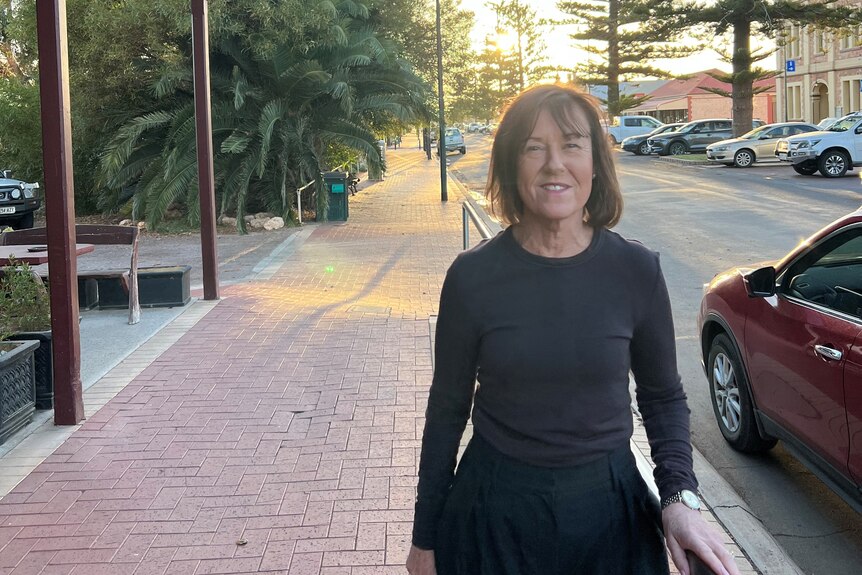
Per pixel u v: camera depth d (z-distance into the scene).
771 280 4.65
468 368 2.03
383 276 11.67
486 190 2.08
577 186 1.94
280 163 19.00
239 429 5.58
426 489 2.08
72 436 5.54
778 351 4.49
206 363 7.26
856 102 48.72
